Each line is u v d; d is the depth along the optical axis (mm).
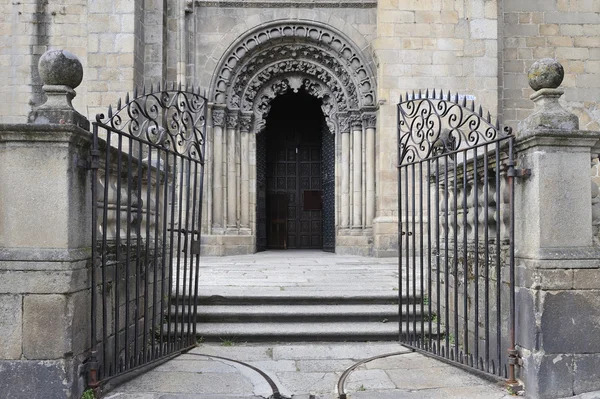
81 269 4078
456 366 4988
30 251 3898
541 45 15359
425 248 9055
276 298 6859
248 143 14867
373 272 9445
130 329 5289
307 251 16594
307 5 14320
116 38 12727
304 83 15156
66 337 3885
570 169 4273
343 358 5492
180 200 5434
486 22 13422
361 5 14344
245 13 14305
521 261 4410
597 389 4152
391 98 13266
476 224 4758
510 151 4379
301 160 18797
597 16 15398
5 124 3830
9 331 3867
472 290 5484
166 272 6730
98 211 4547
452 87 13297
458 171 5758
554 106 4344
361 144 14461
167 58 13906
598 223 4469
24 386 3842
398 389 4414
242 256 13812
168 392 4328
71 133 3920
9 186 3932
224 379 4668
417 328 6281
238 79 14461
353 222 14477
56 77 4078
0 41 14039
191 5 14070
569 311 4168
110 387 4344
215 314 6473
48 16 14023
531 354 4188
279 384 4598
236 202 14516
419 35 13367
